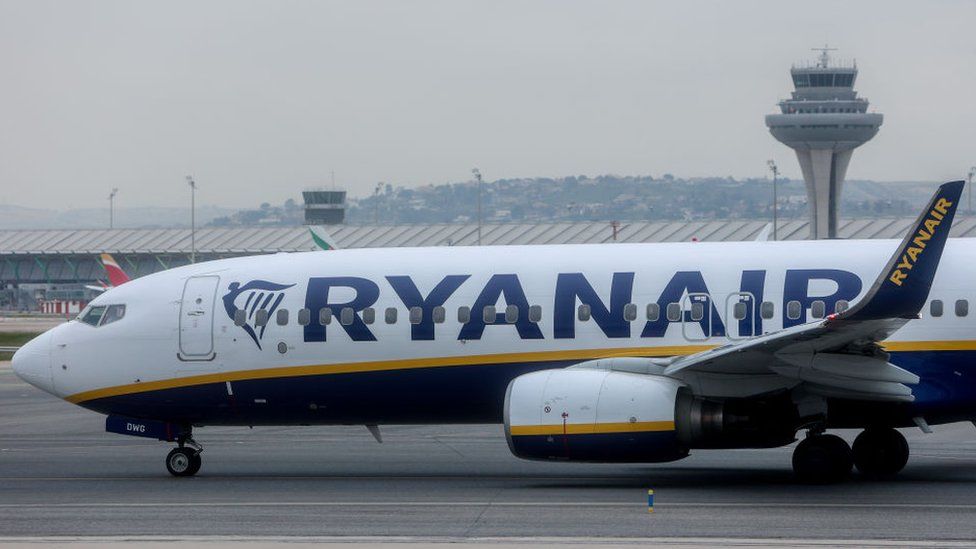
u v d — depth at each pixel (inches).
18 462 4424.2
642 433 3408.0
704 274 3683.6
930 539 2679.6
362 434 5305.1
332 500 3373.5
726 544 2632.9
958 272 3597.4
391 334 3823.8
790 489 3437.5
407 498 3390.7
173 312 3981.3
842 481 3592.5
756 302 3629.4
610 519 2972.4
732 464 4074.8
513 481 3745.1
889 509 3065.9
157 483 3823.8
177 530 2908.5
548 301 3740.2
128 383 4001.0
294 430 5521.7
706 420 3420.3
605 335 3690.9
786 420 3486.7
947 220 3107.8
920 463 4037.9
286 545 2662.4
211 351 3937.0
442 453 4557.1
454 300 3801.7
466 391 3794.3
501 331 3754.9
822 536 2719.0
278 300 3919.8
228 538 2778.1
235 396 3939.5
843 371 3356.3
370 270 3914.9
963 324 3550.7
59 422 5930.1
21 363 4099.4
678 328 3656.5
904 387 3464.6
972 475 3732.8
